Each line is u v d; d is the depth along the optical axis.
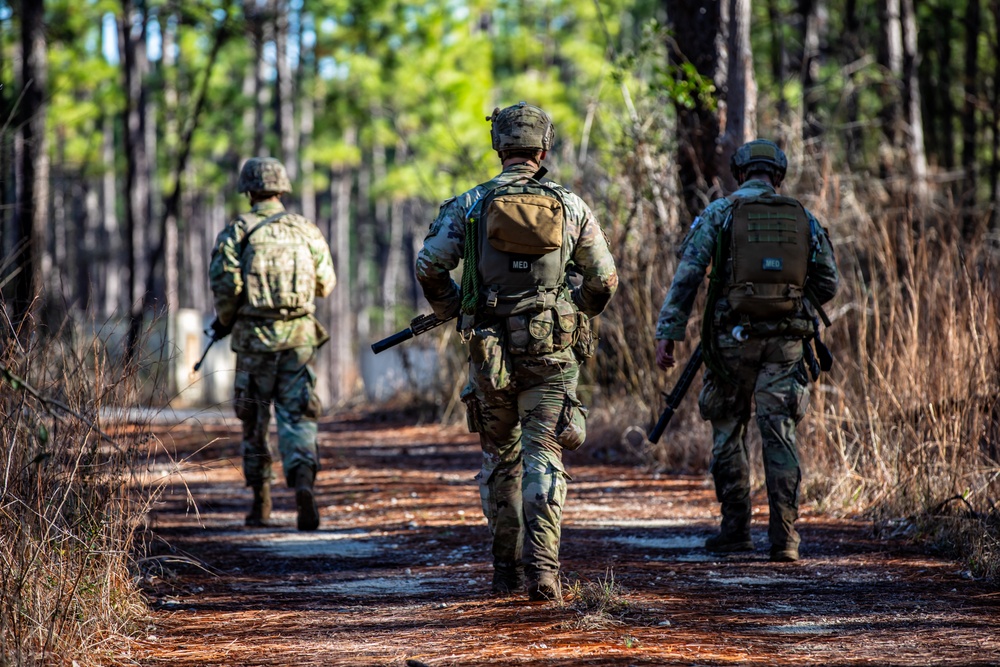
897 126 30.08
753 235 12.74
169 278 73.31
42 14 28.84
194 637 9.86
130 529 10.98
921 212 20.22
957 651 8.70
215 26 54.31
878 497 15.50
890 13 32.88
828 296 13.23
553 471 10.51
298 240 16.44
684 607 10.30
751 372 12.91
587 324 10.65
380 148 120.81
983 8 44.44
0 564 8.71
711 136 23.09
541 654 8.64
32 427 10.12
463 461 25.28
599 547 13.91
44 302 11.34
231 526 16.81
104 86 78.44
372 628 10.00
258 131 89.12
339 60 77.00
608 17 83.56
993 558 11.82
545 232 10.23
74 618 9.09
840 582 11.52
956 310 16.22
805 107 32.22
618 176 24.31
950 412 14.88
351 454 26.95
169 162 90.00
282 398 16.47
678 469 21.30
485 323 10.48
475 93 78.31
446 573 12.77
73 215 89.44
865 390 16.73
